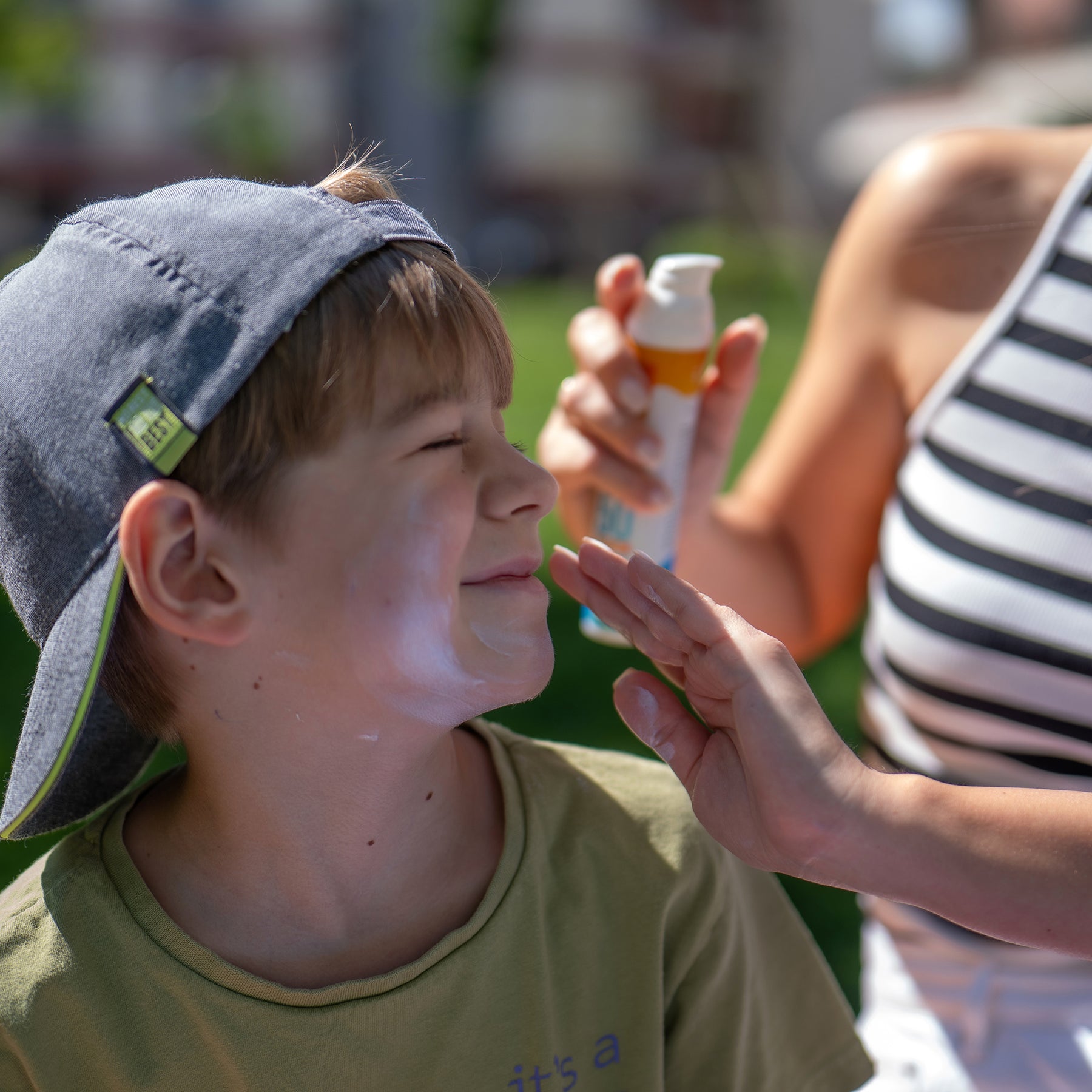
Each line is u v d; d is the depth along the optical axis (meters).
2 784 2.53
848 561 1.66
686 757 1.06
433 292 1.00
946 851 0.95
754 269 9.53
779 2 13.23
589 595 1.11
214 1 15.12
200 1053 1.00
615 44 14.64
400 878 1.06
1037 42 3.00
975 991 1.35
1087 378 1.33
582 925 1.11
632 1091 1.11
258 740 1.03
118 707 1.09
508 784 1.14
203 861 1.06
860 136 10.34
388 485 0.97
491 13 14.40
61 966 1.00
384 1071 1.02
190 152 15.14
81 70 13.91
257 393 0.94
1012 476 1.34
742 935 1.19
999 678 1.31
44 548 0.99
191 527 0.96
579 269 14.43
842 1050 1.25
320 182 1.10
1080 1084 1.31
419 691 1.00
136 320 0.95
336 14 15.04
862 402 1.57
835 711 3.02
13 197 14.91
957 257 1.48
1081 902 0.95
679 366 1.40
